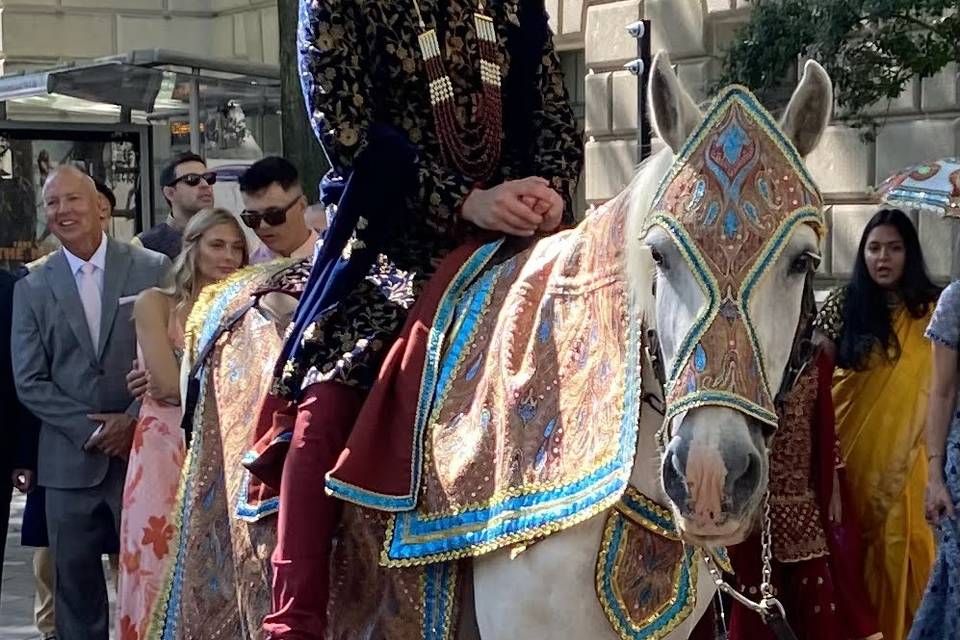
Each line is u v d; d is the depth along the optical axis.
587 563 3.39
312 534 3.82
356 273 3.96
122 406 7.21
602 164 13.17
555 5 14.34
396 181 3.87
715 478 2.97
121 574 6.37
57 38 20.67
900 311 6.16
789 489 5.40
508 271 3.75
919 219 10.05
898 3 7.76
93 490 7.16
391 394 3.80
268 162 6.65
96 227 7.33
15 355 7.26
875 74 8.41
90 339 7.21
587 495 3.29
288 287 4.86
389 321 3.93
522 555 3.46
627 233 3.33
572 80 14.88
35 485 7.71
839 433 6.22
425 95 4.03
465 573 3.70
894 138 10.46
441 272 3.89
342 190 4.00
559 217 3.94
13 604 9.19
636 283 3.26
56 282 7.26
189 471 5.11
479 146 4.12
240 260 6.41
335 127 3.86
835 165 10.73
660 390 3.33
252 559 4.43
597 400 3.35
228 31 21.16
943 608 5.71
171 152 13.33
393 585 3.77
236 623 4.79
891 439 6.06
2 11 20.52
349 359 3.88
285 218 6.62
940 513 5.72
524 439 3.47
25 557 10.60
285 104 10.12
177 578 5.12
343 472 3.70
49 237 13.51
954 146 10.20
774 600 3.47
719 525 3.00
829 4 7.89
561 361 3.46
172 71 11.77
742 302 3.04
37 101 14.38
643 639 3.41
